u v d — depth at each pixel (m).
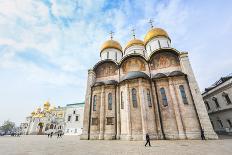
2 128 104.88
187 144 15.85
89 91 30.25
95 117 27.41
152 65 28.95
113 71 31.67
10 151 13.45
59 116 76.31
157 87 26.02
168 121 23.39
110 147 15.10
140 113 23.42
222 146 13.50
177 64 27.56
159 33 34.75
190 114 22.59
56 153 12.09
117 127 25.14
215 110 32.62
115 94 28.11
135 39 39.59
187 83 24.61
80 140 25.12
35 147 16.16
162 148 13.58
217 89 31.11
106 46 38.81
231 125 28.03
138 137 21.95
